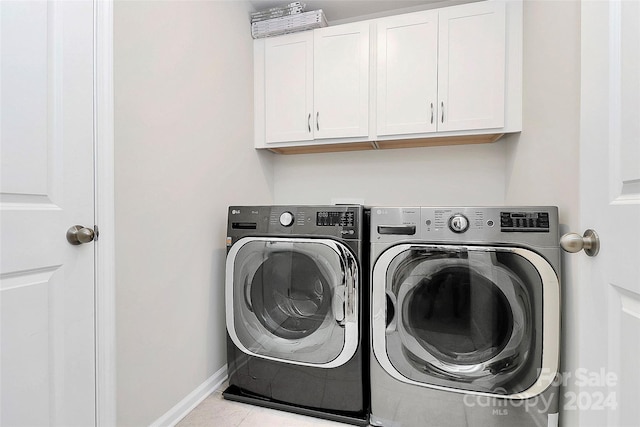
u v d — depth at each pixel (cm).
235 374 158
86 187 103
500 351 123
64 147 96
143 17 124
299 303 148
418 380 131
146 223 125
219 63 176
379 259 135
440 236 129
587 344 79
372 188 236
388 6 214
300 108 210
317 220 144
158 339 131
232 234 157
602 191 74
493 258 122
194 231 154
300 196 251
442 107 185
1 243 81
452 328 128
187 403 147
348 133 201
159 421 131
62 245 96
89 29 104
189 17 151
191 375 150
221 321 173
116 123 112
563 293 121
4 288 82
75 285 100
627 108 66
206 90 164
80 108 101
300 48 209
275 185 255
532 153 158
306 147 226
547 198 138
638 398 62
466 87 181
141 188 123
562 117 123
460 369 127
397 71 193
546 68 140
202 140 161
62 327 96
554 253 117
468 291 126
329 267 141
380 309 135
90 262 104
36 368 89
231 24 190
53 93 94
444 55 184
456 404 128
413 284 131
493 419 124
